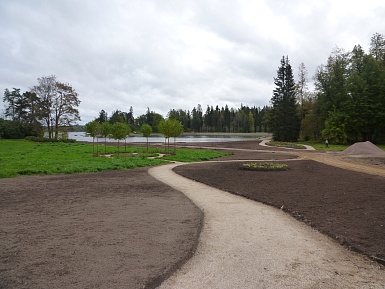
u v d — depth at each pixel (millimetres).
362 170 17031
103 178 13852
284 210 8289
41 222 6762
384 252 5211
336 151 34844
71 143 48312
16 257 4781
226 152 31906
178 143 53188
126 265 4520
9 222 6770
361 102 48594
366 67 51156
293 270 4621
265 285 4129
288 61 64875
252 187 11633
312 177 14125
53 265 4492
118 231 6129
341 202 8961
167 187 11578
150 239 5668
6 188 11125
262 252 5316
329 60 59344
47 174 15133
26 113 64562
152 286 3969
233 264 4797
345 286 4160
